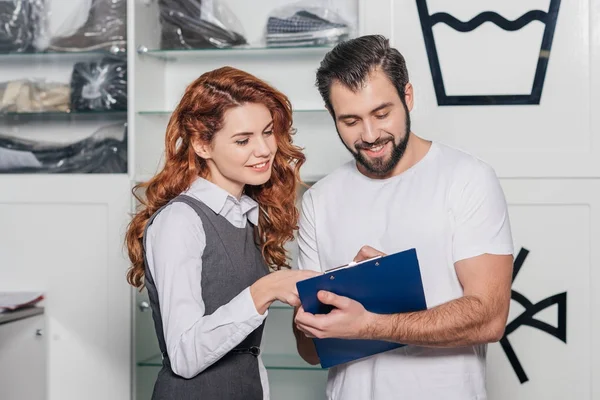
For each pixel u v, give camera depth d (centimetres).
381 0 263
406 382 172
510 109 260
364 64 165
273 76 289
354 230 178
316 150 288
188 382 162
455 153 177
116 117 283
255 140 167
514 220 259
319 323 156
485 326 163
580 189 255
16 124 289
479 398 173
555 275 257
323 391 285
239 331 153
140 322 274
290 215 189
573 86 257
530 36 258
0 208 277
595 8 255
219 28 274
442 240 171
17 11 281
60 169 278
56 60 288
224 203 171
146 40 276
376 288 158
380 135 167
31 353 270
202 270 165
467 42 261
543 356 258
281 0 286
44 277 276
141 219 175
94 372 274
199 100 166
